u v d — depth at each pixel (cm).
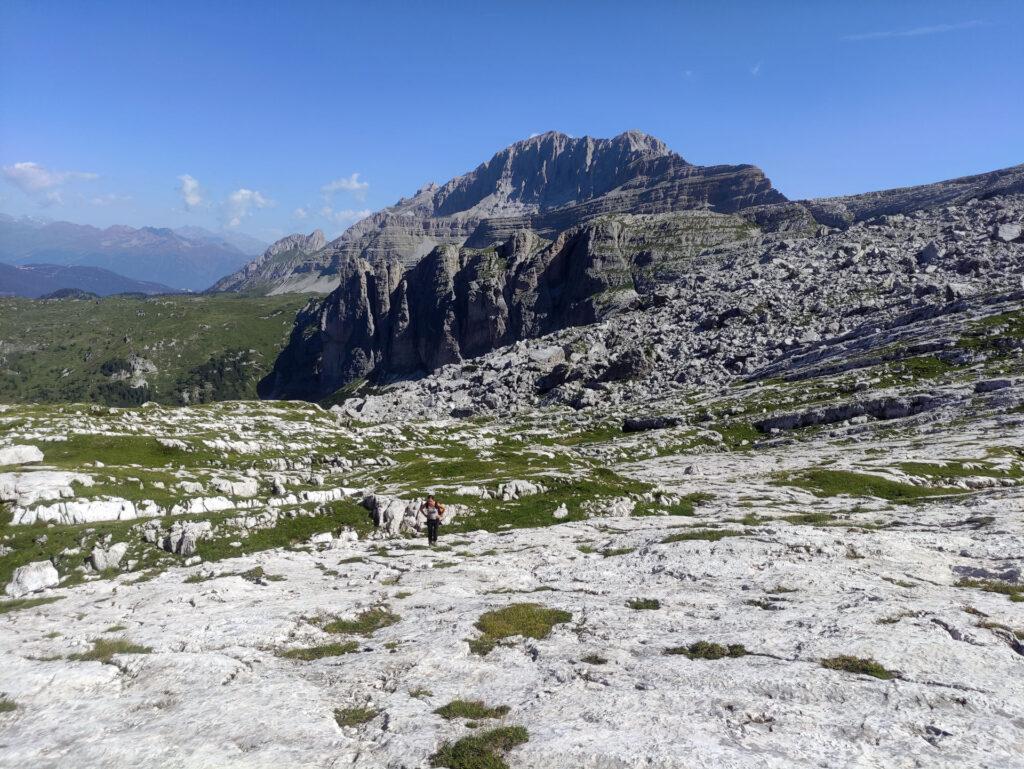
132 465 7431
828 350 15325
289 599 2712
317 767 1259
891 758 1145
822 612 1983
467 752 1259
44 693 1739
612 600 2334
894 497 6038
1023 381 9719
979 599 2058
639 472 9006
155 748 1352
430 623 2195
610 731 1307
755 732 1273
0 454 6444
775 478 7150
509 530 4641
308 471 8594
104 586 3478
